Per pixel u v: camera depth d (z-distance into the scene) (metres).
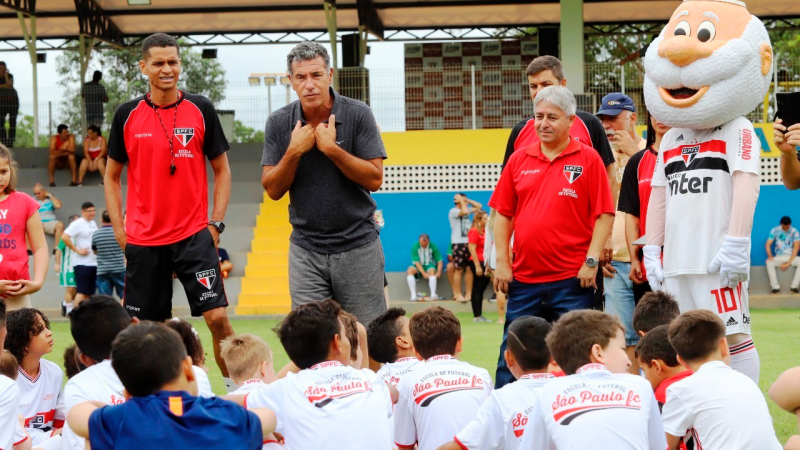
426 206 17.95
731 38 5.30
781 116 5.23
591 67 19.03
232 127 20.97
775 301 16.45
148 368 3.37
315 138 5.80
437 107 19.56
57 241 17.36
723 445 4.09
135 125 6.18
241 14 21.62
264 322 14.80
